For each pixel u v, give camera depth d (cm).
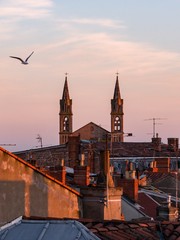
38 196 6781
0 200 6469
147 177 12456
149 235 4841
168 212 7781
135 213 9425
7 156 6525
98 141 19800
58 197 6975
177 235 4931
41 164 19375
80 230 4544
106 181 7294
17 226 4731
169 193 11612
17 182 6600
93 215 7156
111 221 5012
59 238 4497
